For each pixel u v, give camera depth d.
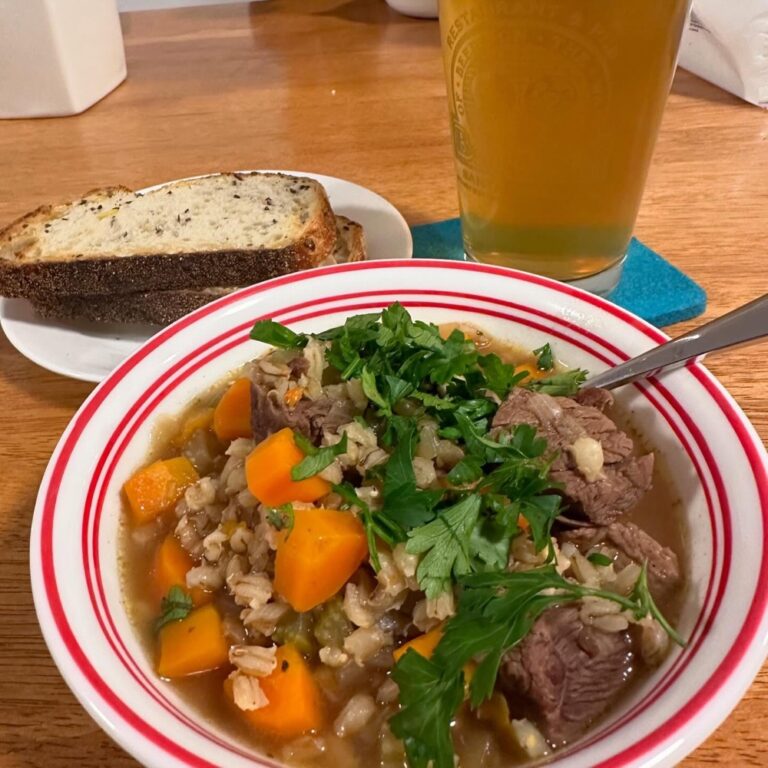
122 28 0.62
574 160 0.26
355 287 0.26
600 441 0.21
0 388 0.29
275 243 0.31
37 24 0.46
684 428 0.21
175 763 0.14
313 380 0.22
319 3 0.64
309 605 0.19
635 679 0.18
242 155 0.44
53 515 0.19
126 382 0.23
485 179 0.28
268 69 0.54
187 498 0.22
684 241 0.34
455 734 0.17
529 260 0.30
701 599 0.18
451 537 0.18
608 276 0.30
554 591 0.18
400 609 0.19
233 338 0.25
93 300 0.32
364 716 0.18
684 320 0.30
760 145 0.40
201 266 0.31
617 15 0.23
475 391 0.22
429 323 0.25
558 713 0.17
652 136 0.27
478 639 0.16
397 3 0.58
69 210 0.36
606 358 0.24
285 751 0.18
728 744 0.18
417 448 0.21
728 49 0.43
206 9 0.65
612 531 0.20
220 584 0.21
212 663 0.19
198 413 0.24
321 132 0.46
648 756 0.14
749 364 0.27
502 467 0.19
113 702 0.15
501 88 0.25
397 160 0.42
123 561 0.21
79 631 0.17
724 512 0.19
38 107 0.49
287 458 0.20
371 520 0.19
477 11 0.24
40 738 0.19
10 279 0.31
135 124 0.48
